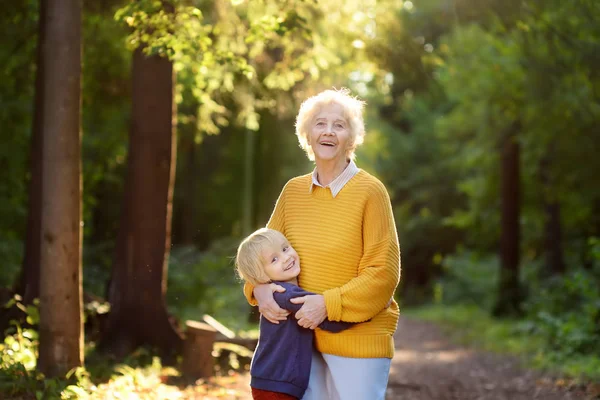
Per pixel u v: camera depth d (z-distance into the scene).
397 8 10.15
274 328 3.39
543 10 9.45
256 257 3.41
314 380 3.48
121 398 5.57
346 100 3.52
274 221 3.66
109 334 8.04
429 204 36.91
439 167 35.31
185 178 25.16
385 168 36.69
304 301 3.32
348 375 3.39
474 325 18.02
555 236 20.80
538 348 12.02
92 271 13.96
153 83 8.13
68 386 5.23
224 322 14.30
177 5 6.20
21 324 7.35
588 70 9.90
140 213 8.12
